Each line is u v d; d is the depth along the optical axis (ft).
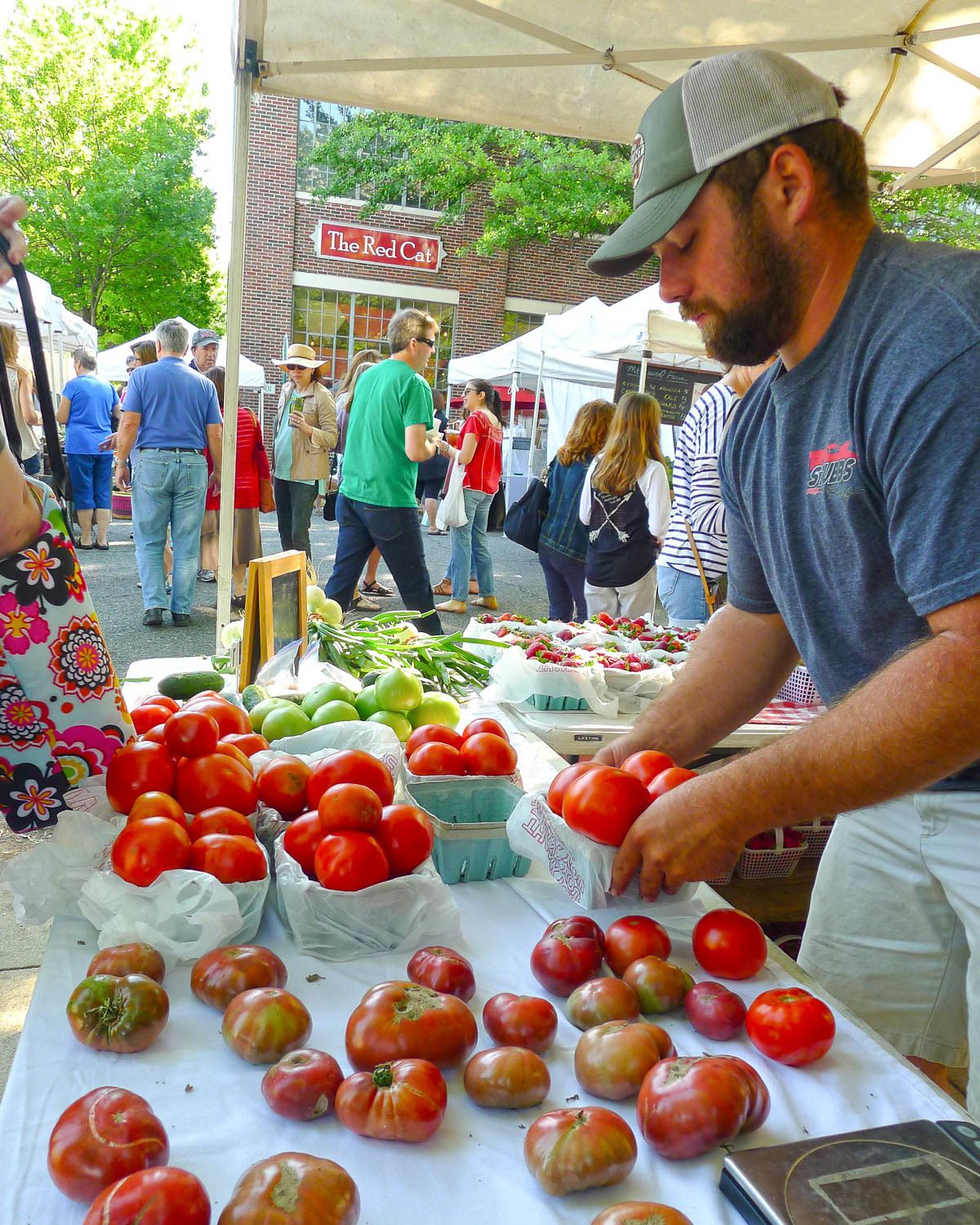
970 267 3.82
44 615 4.33
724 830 3.84
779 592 5.12
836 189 4.07
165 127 73.72
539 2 9.35
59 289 75.15
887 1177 2.74
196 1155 2.85
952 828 5.07
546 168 56.34
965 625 3.52
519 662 8.43
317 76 10.07
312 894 3.94
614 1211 2.56
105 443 30.48
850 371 4.12
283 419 24.71
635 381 25.53
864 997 5.72
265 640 7.30
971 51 10.17
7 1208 2.63
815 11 9.59
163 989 3.43
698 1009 3.62
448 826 4.66
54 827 4.61
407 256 60.75
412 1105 2.90
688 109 4.02
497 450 25.35
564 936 3.92
